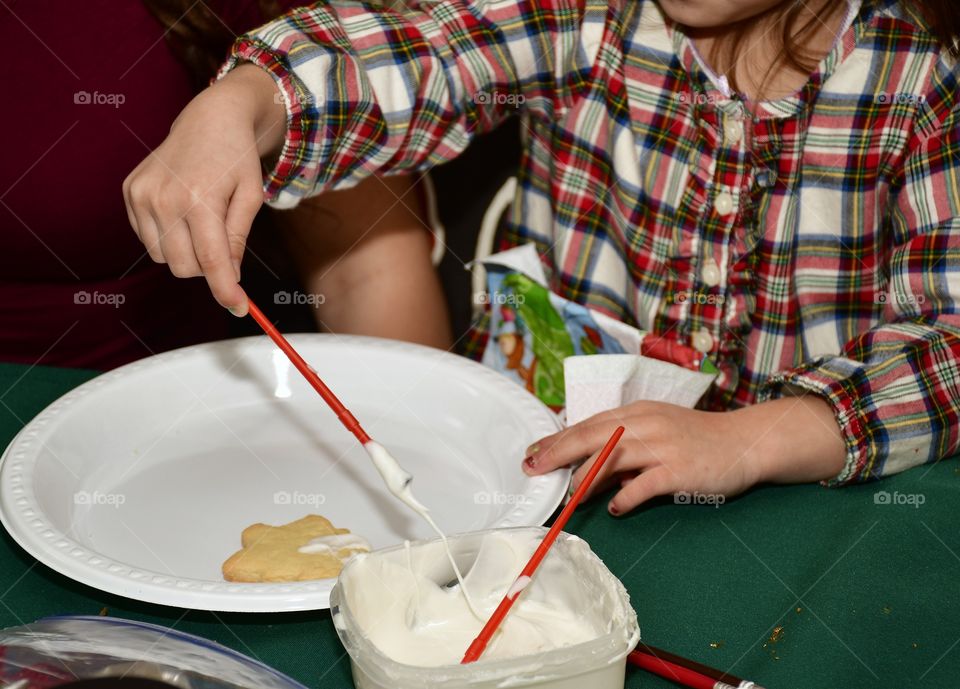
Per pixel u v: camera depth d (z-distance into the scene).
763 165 1.07
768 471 0.80
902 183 1.01
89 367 1.29
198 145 0.78
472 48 1.09
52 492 0.76
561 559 0.62
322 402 0.91
